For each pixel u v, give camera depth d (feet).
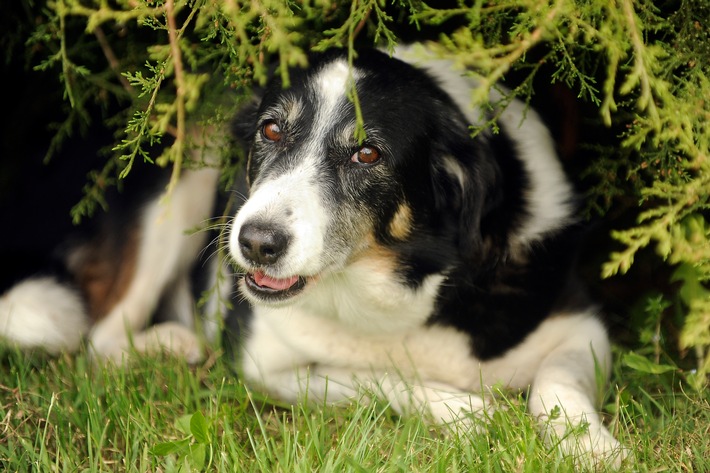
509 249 12.34
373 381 12.21
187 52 11.80
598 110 13.48
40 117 15.52
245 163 13.43
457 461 10.07
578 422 10.66
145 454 10.27
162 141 14.67
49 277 15.15
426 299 12.34
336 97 11.60
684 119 10.78
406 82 11.97
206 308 15.06
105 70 14.34
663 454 10.39
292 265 10.98
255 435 11.27
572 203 12.84
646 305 14.14
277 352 13.03
